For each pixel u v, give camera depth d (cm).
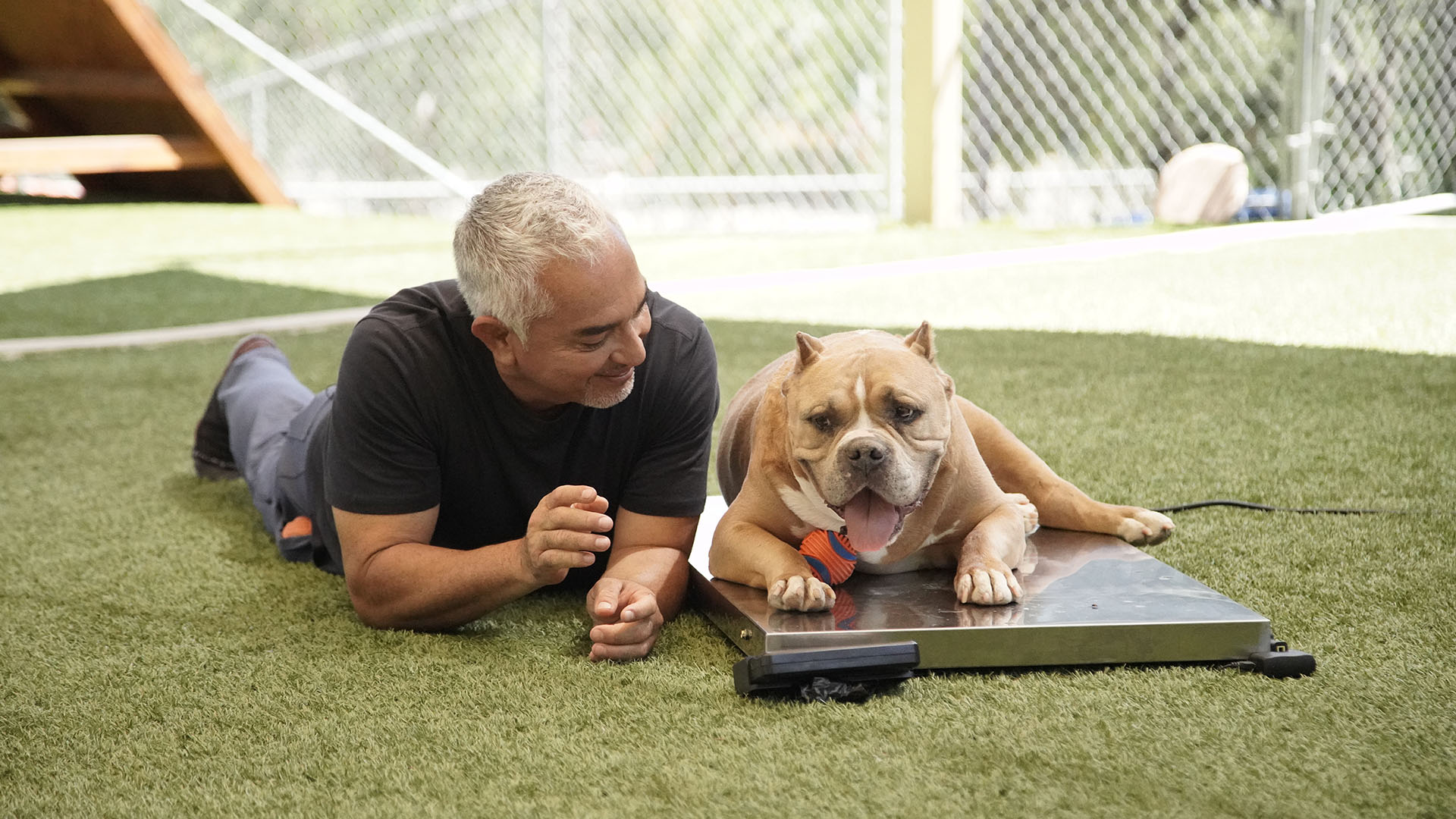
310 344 496
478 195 185
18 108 1104
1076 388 366
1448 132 827
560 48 1005
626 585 196
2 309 591
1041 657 181
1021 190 902
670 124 1023
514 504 210
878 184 910
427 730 167
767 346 454
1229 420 320
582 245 174
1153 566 208
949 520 206
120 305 600
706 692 178
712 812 143
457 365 199
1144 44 876
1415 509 243
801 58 961
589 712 172
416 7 1102
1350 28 792
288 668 191
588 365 182
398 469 198
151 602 224
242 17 1149
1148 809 140
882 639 179
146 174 1125
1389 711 162
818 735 162
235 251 793
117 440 352
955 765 152
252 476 261
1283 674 175
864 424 188
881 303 548
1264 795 142
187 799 151
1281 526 238
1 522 277
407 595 196
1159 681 175
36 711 178
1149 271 595
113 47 956
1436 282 515
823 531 203
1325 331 429
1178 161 817
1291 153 777
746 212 970
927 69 830
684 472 209
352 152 1120
